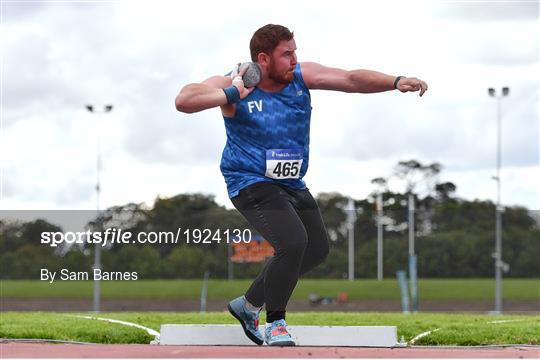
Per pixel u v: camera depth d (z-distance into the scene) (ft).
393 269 416.05
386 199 524.93
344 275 420.77
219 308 321.32
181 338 52.06
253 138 47.09
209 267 313.53
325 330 51.62
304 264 50.06
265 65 47.01
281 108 47.21
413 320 72.79
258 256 330.34
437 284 403.75
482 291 387.96
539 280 416.87
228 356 39.47
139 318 72.38
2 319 69.67
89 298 353.51
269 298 47.32
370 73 47.96
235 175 47.47
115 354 40.42
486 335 59.21
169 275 283.59
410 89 47.65
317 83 48.06
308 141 48.57
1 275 266.16
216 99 45.42
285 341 47.09
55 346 44.50
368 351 42.06
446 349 46.01
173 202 276.41
